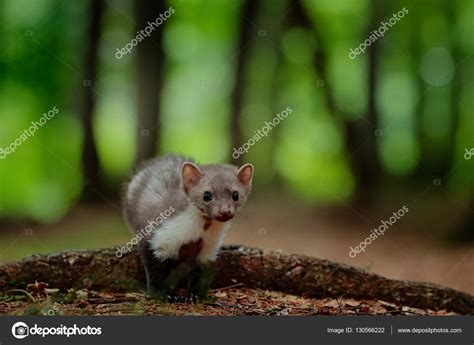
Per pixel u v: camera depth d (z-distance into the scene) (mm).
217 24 24188
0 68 20297
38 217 17594
